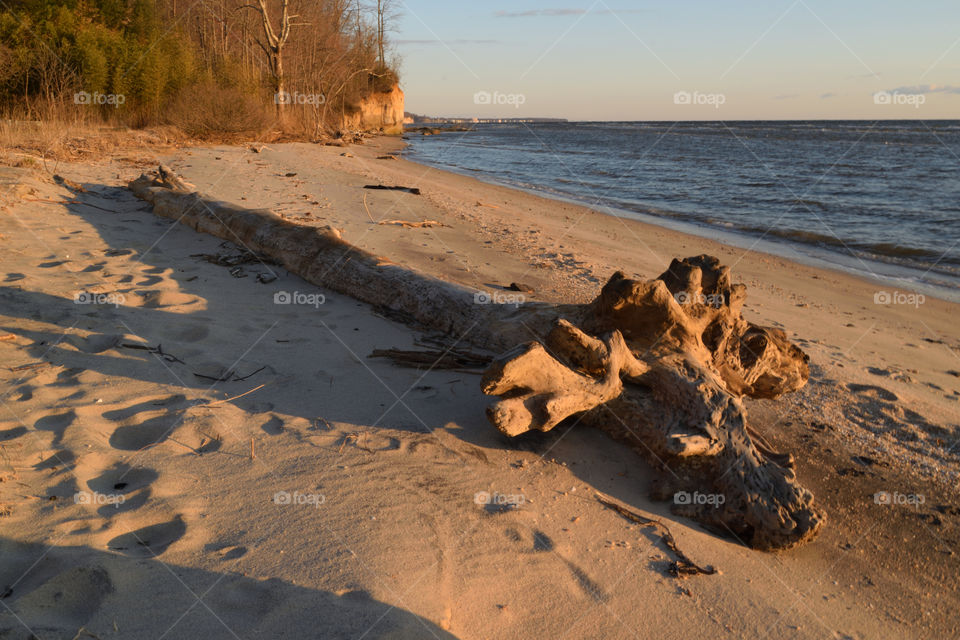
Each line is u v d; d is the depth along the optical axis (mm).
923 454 4473
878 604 3100
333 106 39500
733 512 3584
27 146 14688
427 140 56562
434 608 2588
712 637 2723
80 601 2438
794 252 11984
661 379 4211
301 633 2369
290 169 16609
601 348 4031
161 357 4777
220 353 4992
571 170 30234
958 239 13578
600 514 3512
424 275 6344
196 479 3361
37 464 3359
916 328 7473
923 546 3547
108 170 13195
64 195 9852
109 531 2865
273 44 28547
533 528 3275
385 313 6172
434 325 5867
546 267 8578
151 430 3814
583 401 3979
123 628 2311
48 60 20219
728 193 21719
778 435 4676
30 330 5016
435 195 15227
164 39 25047
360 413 4277
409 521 3168
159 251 7730
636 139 69000
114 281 6418
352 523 3090
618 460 4105
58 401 4004
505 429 3793
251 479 3406
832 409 5094
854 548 3521
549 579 2924
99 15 23672
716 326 4684
